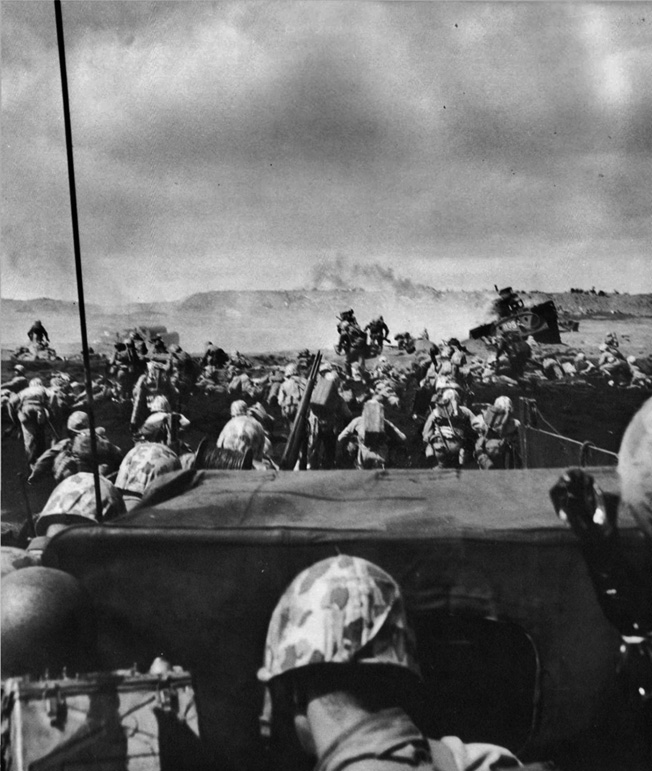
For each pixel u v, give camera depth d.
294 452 8.94
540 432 8.84
